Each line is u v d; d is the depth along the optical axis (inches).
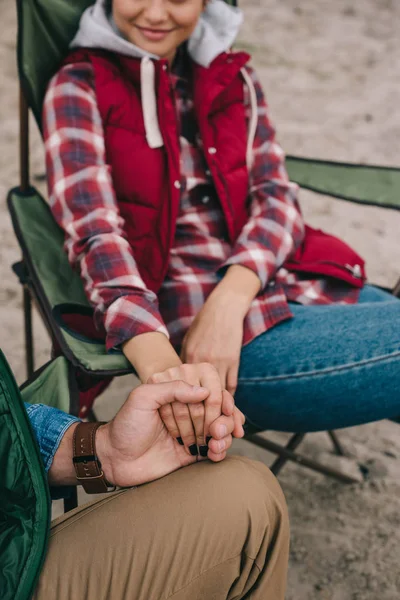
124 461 40.1
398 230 111.3
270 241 58.9
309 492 71.7
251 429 55.8
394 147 130.7
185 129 60.7
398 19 180.4
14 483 35.8
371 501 71.1
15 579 34.9
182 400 39.4
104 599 35.6
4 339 87.2
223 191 59.5
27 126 61.7
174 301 57.7
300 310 57.2
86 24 57.1
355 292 62.4
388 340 52.2
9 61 149.9
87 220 53.8
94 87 57.4
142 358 48.3
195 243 59.7
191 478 38.1
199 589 36.2
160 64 56.6
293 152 126.5
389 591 62.7
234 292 54.7
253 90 63.3
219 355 52.3
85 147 55.7
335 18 178.1
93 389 60.2
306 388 52.0
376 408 53.3
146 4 54.2
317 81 150.4
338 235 108.8
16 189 63.5
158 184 57.6
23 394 47.4
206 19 60.9
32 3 59.2
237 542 36.2
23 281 61.8
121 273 51.9
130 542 36.0
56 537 37.0
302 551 65.6
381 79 153.3
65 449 40.4
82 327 58.0
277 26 171.3
